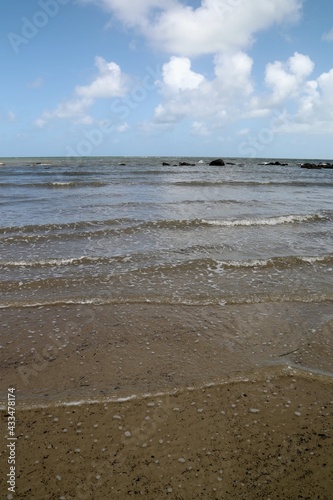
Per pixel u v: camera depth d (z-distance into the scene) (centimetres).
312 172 4803
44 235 1055
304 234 1148
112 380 405
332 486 269
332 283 728
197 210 1515
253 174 3984
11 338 499
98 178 3022
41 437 318
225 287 698
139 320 560
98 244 993
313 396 379
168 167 5156
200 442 313
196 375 415
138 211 1469
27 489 266
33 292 663
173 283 716
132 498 259
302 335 517
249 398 375
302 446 309
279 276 766
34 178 2956
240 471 283
